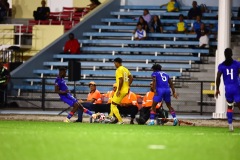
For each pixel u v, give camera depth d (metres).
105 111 81.31
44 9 134.75
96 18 129.50
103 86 113.38
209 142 45.56
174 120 74.19
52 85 113.50
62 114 95.06
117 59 75.38
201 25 119.62
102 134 50.78
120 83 74.88
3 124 69.75
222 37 89.25
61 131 54.97
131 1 134.75
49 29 127.19
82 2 140.88
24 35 129.62
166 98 73.81
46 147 38.72
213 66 113.81
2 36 129.25
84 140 43.91
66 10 138.38
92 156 34.28
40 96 111.88
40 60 118.75
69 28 131.50
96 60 121.19
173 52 118.75
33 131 54.59
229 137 51.56
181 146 41.50
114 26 127.75
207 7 130.62
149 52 120.44
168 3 131.38
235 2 130.50
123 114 78.12
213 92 103.69
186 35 122.69
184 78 112.75
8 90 112.62
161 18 130.38
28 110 104.12
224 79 61.94
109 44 124.12
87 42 124.00
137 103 78.06
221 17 89.31
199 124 78.31
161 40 122.38
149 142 43.66
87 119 85.94
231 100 62.16
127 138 46.62
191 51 118.00
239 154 37.84
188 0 132.88
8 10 138.75
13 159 32.94
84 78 115.62
